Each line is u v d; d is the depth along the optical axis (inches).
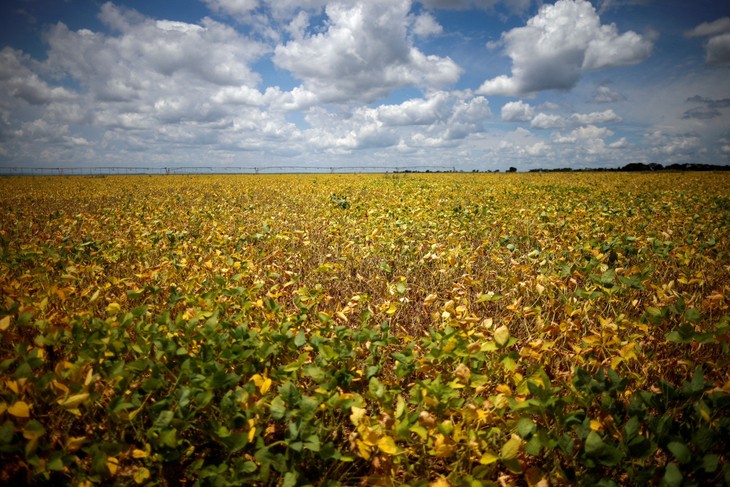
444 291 178.7
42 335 101.0
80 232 303.6
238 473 68.0
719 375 104.5
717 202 449.4
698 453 66.7
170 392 84.5
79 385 77.0
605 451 65.2
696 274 167.3
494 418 80.8
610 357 104.7
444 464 79.4
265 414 86.4
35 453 72.7
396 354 97.0
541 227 286.7
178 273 177.3
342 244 240.7
